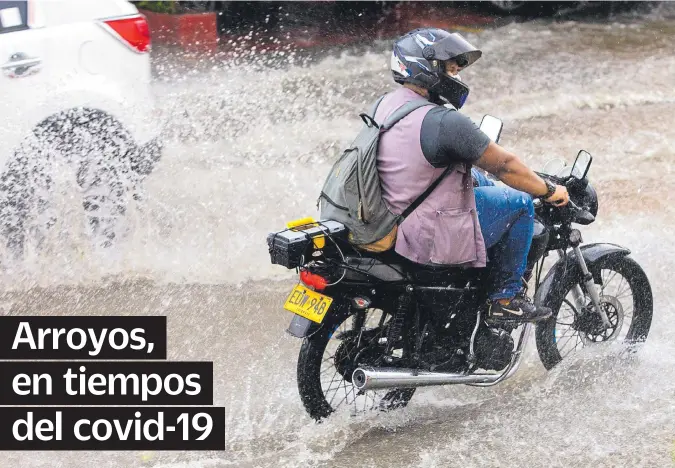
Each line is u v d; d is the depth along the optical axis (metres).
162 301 8.80
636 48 18.92
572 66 17.45
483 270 6.64
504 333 6.85
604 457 6.23
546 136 13.79
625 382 7.28
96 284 9.05
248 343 8.09
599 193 11.58
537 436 6.55
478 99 15.42
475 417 6.89
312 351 6.38
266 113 13.64
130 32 9.70
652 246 9.91
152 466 6.29
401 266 6.36
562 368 7.43
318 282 6.10
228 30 17.42
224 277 9.31
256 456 6.38
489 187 6.53
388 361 6.58
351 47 17.73
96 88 9.51
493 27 20.09
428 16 20.11
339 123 13.70
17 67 9.01
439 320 6.62
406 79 6.22
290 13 18.86
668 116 14.84
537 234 6.74
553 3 21.14
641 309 7.66
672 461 6.15
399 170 6.07
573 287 7.33
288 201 10.88
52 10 9.34
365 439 6.60
